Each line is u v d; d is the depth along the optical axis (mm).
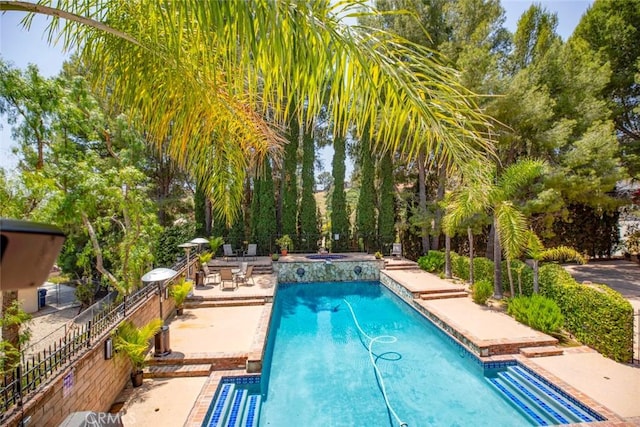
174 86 2566
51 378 3490
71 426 2930
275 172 18797
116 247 10688
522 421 5039
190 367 5914
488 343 6648
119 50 2451
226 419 4996
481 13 12438
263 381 6277
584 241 16734
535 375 5766
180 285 9188
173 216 18391
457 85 1794
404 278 12844
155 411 4660
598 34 14109
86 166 7852
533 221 12078
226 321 8391
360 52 1556
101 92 2695
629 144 13531
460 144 1976
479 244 17203
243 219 18500
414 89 1723
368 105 1753
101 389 4516
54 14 1869
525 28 13336
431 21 12531
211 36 1753
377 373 6605
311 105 1661
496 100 9727
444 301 9977
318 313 10742
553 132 10055
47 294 15414
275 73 1598
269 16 1397
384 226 18562
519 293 8836
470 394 5832
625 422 4363
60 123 7555
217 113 2850
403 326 9414
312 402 5602
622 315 6047
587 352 6488
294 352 7660
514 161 11844
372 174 18750
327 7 1506
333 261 15391
